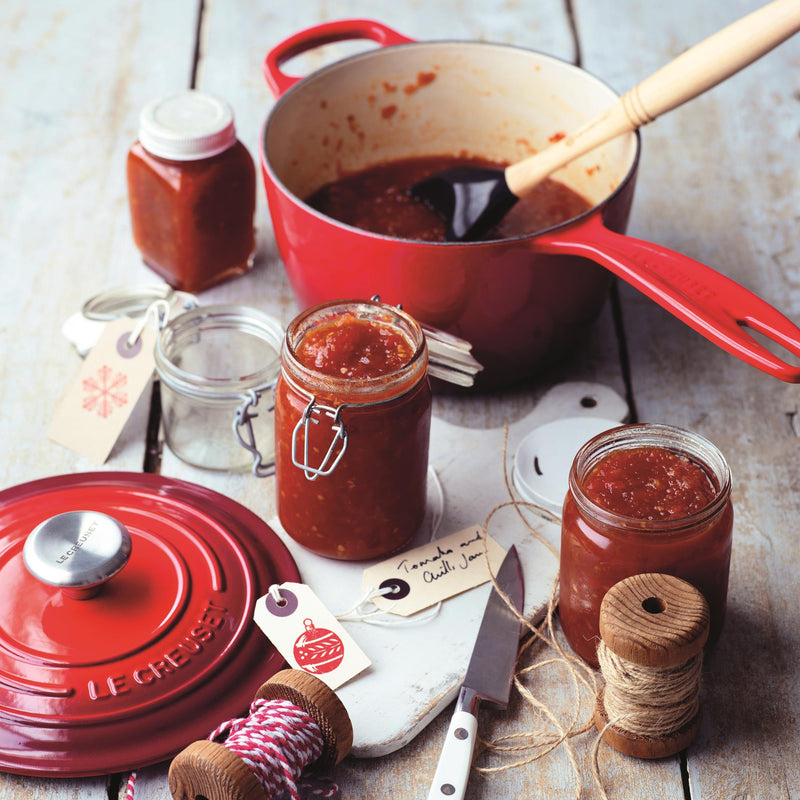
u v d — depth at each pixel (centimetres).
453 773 100
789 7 119
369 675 111
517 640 113
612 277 141
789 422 143
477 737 106
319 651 111
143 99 194
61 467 135
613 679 100
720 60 123
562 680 113
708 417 144
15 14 212
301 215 131
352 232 128
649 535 102
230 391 127
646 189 178
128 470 135
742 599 121
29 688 106
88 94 195
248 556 120
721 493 103
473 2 218
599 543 104
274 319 135
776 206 176
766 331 117
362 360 115
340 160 169
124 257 165
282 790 97
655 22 214
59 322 154
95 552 109
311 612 114
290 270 141
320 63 205
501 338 136
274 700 101
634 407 145
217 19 212
